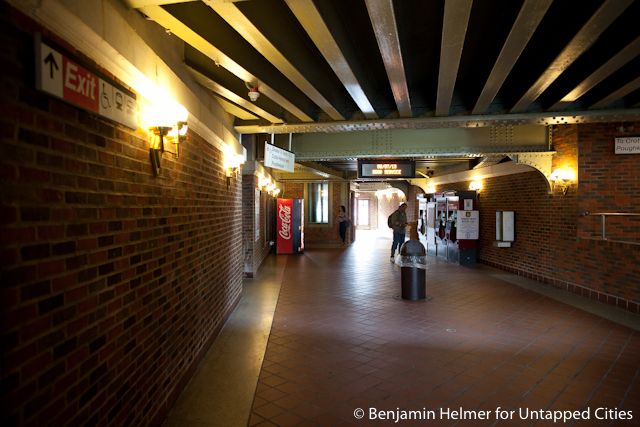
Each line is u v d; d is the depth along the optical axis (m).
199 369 4.70
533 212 10.37
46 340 1.96
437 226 15.80
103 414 2.50
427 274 11.24
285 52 3.97
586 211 8.62
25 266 1.82
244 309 7.41
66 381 2.12
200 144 4.88
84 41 2.32
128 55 2.88
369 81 5.81
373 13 3.15
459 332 6.08
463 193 13.25
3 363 1.67
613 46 4.21
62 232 2.10
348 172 19.64
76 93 2.18
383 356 5.12
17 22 1.80
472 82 6.19
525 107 5.84
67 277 2.14
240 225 8.16
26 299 1.82
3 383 1.67
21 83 1.81
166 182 3.67
